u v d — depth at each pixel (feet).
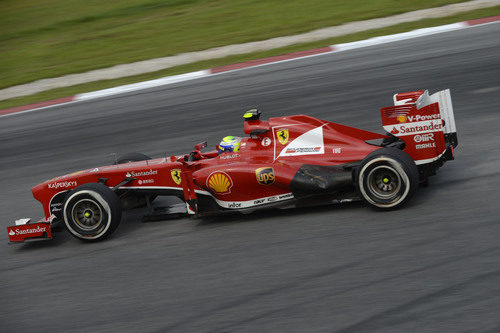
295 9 78.28
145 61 66.74
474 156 27.61
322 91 45.44
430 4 69.82
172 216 26.05
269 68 55.57
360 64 51.31
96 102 54.29
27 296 20.40
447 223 20.59
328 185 22.85
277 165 23.89
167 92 53.52
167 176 25.64
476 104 36.17
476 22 58.39
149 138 41.29
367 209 23.02
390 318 15.78
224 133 39.17
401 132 23.36
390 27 62.90
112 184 26.11
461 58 47.19
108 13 96.84
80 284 20.72
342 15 71.67
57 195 26.61
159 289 19.36
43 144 44.37
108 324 17.65
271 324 16.40
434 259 18.30
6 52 81.56
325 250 20.16
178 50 69.05
